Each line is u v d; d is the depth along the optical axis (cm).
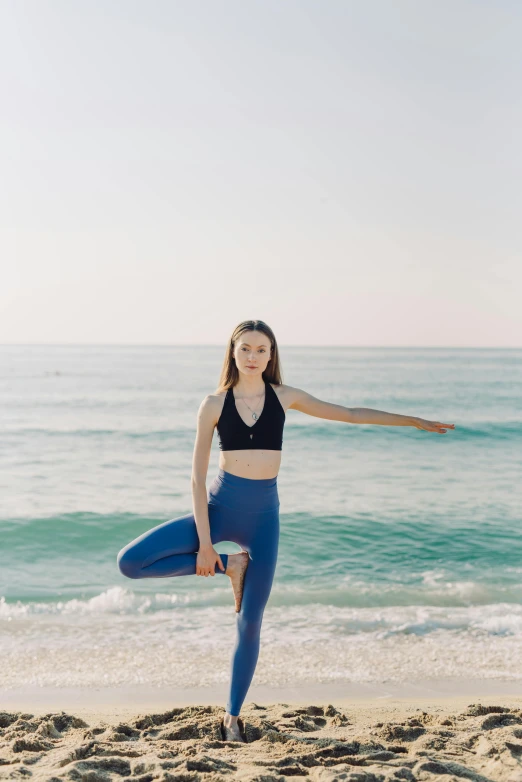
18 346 19062
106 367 7081
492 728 423
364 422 400
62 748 369
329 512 1395
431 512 1403
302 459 2019
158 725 427
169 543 376
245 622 390
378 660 650
